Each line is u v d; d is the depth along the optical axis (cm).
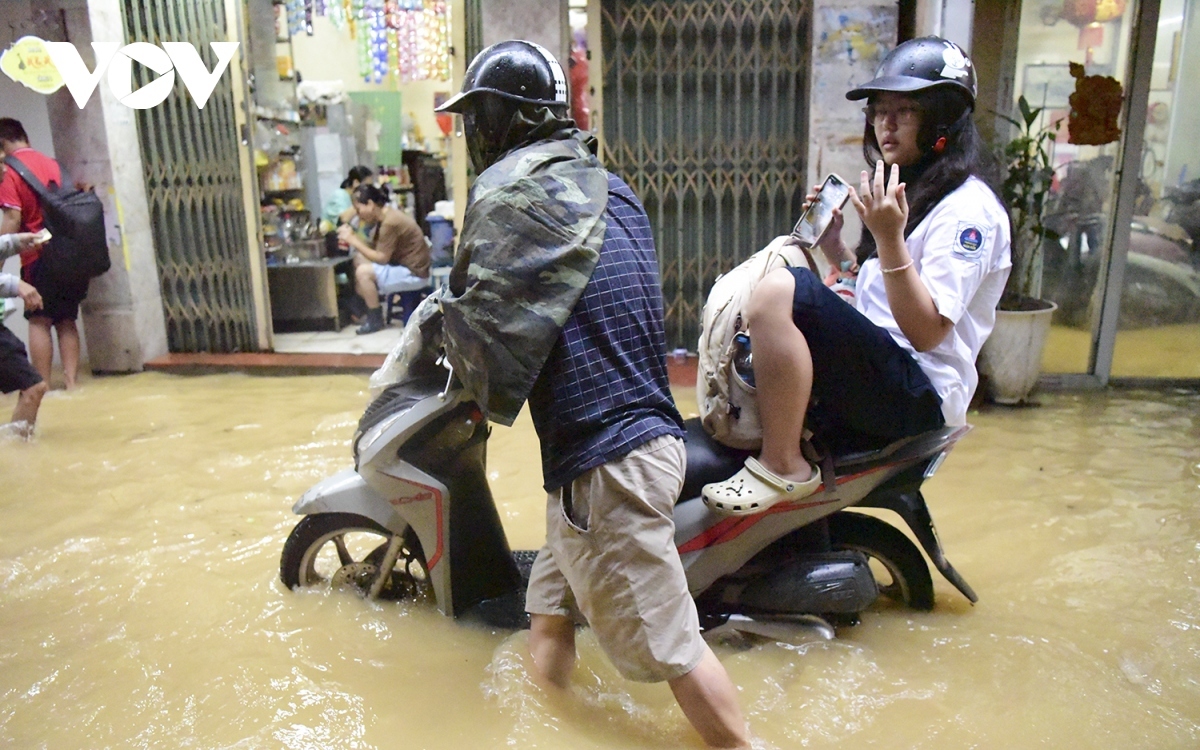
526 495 411
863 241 299
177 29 635
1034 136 598
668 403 230
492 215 211
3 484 430
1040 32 584
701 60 608
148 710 247
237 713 245
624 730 237
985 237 246
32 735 237
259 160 733
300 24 819
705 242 642
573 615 246
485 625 290
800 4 593
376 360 658
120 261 637
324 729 238
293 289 770
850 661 263
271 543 359
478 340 212
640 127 623
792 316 238
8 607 309
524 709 240
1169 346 602
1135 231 591
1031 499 397
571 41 670
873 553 293
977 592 312
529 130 226
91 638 288
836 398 249
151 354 669
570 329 216
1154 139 584
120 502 407
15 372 487
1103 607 300
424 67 846
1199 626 286
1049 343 616
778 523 258
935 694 248
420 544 289
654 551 216
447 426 276
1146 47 548
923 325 237
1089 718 237
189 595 314
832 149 583
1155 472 428
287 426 518
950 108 250
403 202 902
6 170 570
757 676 257
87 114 613
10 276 478
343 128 852
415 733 236
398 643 281
